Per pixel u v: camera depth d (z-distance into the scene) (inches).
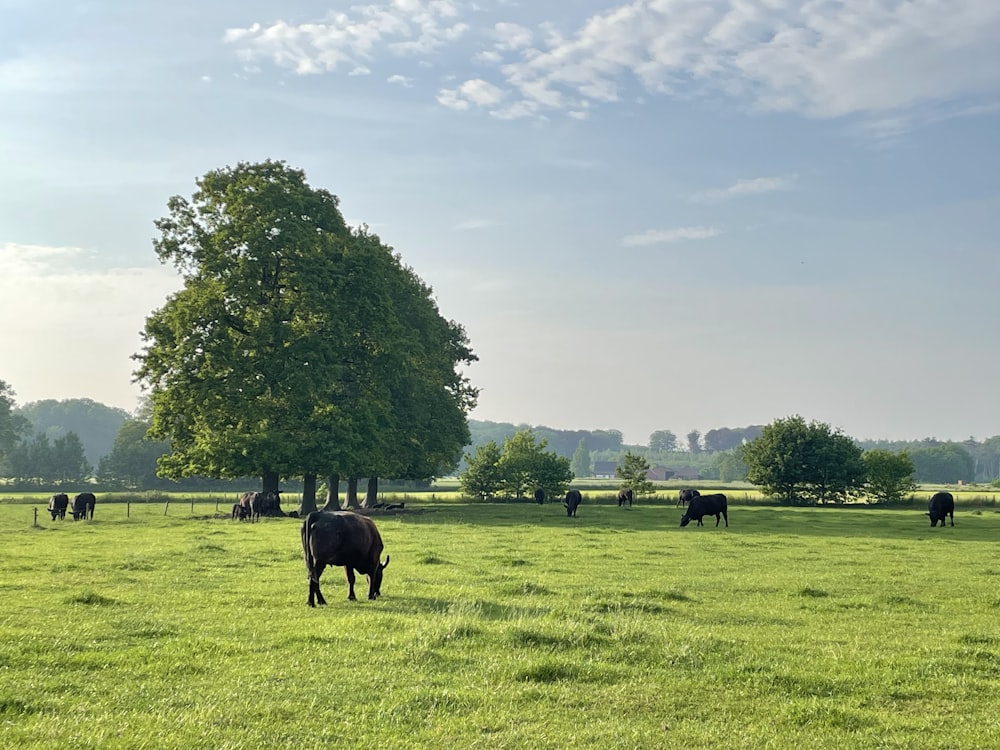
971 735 345.1
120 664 436.8
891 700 399.2
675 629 558.3
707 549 1246.9
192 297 2058.3
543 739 328.2
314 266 2075.5
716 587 824.9
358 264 2169.0
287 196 2112.5
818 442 3462.1
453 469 3309.5
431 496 3690.9
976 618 662.5
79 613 599.2
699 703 385.7
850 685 419.2
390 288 2411.4
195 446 2086.6
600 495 3681.1
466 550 1168.2
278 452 1967.3
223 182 2129.7
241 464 1968.5
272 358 2044.8
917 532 1718.8
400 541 1316.4
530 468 3467.0
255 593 724.7
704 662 460.8
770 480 3511.3
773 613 673.0
